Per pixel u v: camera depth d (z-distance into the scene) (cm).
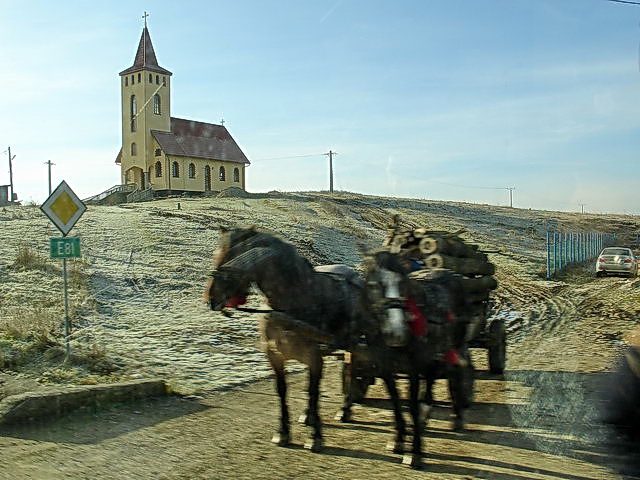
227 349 1288
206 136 6912
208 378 1064
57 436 758
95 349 1113
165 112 6444
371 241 3609
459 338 839
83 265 1973
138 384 932
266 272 713
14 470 643
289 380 1085
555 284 3011
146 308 1642
